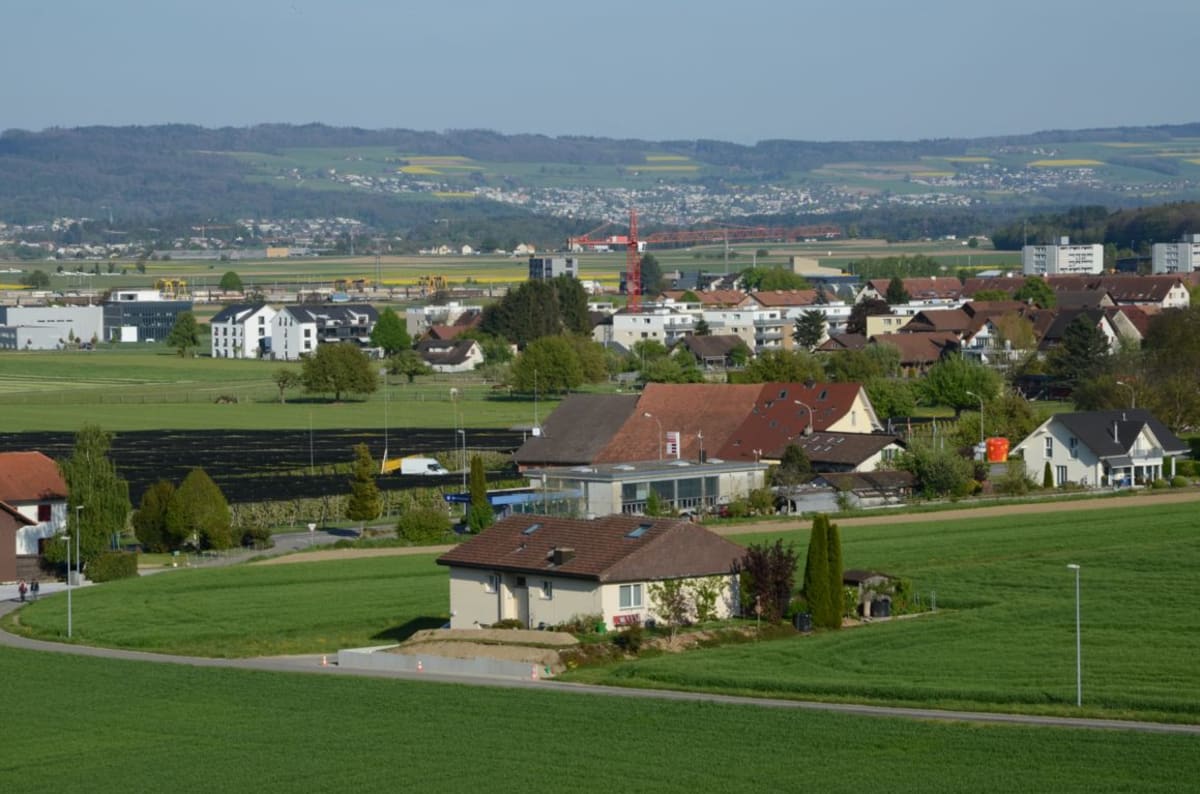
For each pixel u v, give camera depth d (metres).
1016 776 65.81
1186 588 108.31
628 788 65.50
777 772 67.06
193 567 130.38
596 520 102.62
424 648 93.25
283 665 93.25
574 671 88.38
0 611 115.94
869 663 88.38
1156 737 71.12
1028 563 118.25
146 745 74.38
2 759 72.50
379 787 66.56
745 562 99.19
